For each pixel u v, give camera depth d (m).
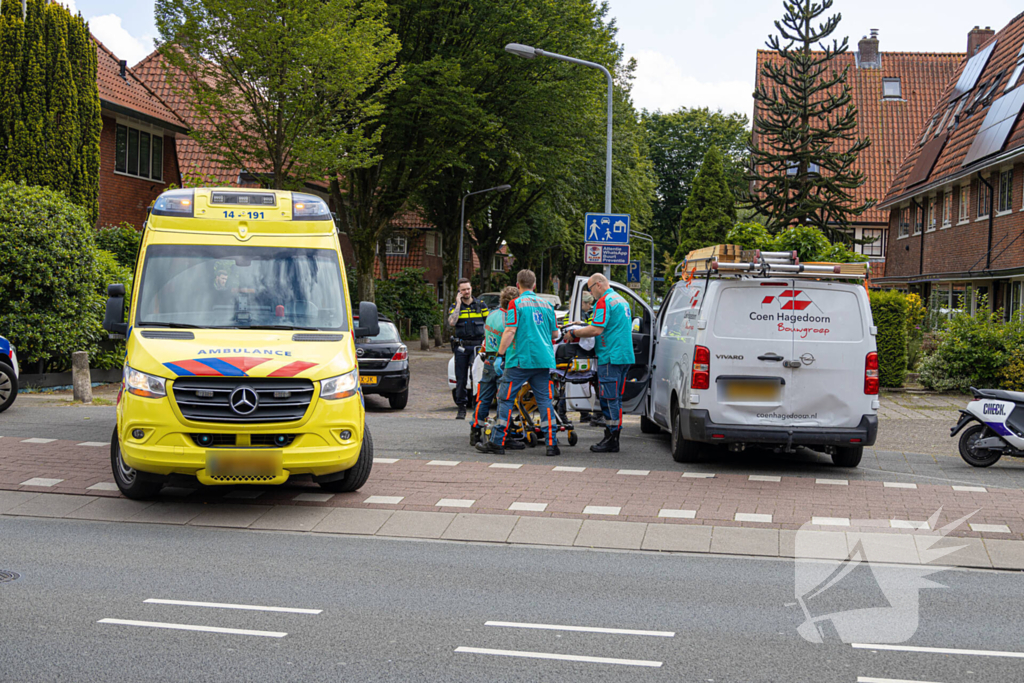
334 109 22.61
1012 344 19.02
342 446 7.74
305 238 8.95
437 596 5.93
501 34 28.95
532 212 46.97
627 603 5.84
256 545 7.07
